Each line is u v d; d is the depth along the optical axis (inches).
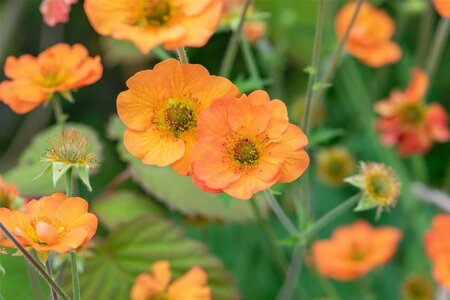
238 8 25.5
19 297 22.9
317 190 31.5
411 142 29.3
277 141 18.5
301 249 24.1
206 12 19.1
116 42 30.6
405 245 31.1
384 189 21.1
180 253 23.3
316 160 29.9
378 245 27.6
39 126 34.2
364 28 27.3
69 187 18.6
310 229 22.3
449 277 23.9
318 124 30.6
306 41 32.6
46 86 21.7
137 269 23.1
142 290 21.5
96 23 19.3
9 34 34.1
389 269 30.7
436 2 19.7
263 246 29.5
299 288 28.2
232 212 23.7
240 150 18.5
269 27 31.7
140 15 19.4
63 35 35.5
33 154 24.2
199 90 18.6
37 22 36.2
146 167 24.1
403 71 33.3
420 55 30.0
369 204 21.1
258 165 18.5
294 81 34.9
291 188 25.0
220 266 23.3
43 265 18.6
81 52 21.8
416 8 30.6
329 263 27.0
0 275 22.6
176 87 18.6
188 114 18.6
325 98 33.9
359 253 27.3
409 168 33.5
